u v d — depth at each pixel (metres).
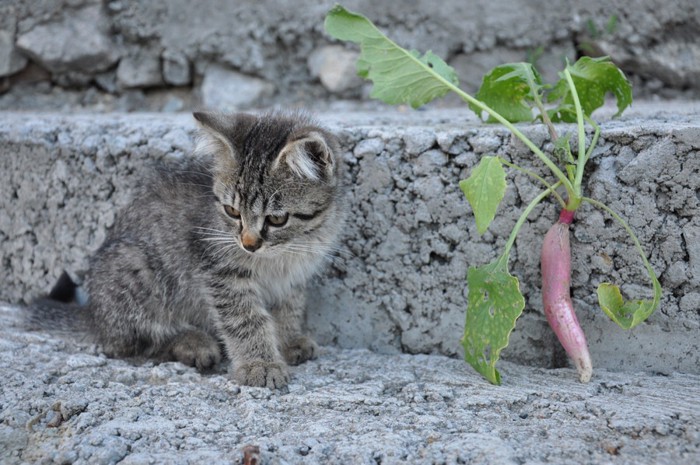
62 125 1.35
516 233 1.17
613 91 1.24
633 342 1.20
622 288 1.20
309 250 1.24
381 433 1.12
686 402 1.14
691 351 1.19
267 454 1.09
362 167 1.25
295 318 1.27
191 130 1.31
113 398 1.17
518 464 1.08
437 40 1.53
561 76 1.24
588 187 1.20
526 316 1.23
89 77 1.55
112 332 1.27
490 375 1.17
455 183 1.23
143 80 1.55
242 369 1.21
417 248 1.25
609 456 1.08
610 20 1.51
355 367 1.22
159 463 1.09
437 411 1.15
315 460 1.09
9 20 1.53
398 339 1.27
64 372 1.22
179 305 1.27
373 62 1.23
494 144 1.22
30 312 1.32
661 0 1.50
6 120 1.38
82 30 1.53
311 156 1.21
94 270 1.28
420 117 1.36
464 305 1.24
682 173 1.18
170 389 1.18
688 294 1.19
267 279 1.24
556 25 1.52
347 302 1.27
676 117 1.25
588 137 1.20
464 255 1.24
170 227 1.26
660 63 1.51
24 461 1.12
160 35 1.54
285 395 1.18
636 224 1.19
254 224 1.21
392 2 1.53
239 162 1.21
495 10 1.52
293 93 1.56
